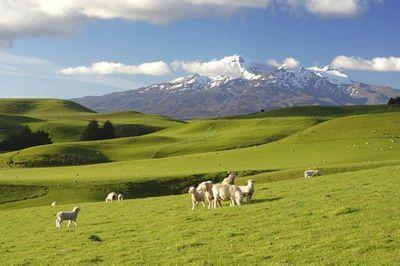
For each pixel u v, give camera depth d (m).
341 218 27.72
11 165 127.00
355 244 22.33
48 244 29.88
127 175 82.25
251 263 21.62
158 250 25.52
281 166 81.56
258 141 143.62
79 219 39.72
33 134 181.62
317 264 20.33
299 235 25.20
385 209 28.67
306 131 121.56
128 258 24.47
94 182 75.06
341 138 109.06
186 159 104.88
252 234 26.56
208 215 33.06
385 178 43.22
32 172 97.88
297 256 21.78
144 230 31.36
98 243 28.78
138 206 44.06
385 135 107.25
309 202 33.91
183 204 41.72
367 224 25.59
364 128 114.75
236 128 182.88
